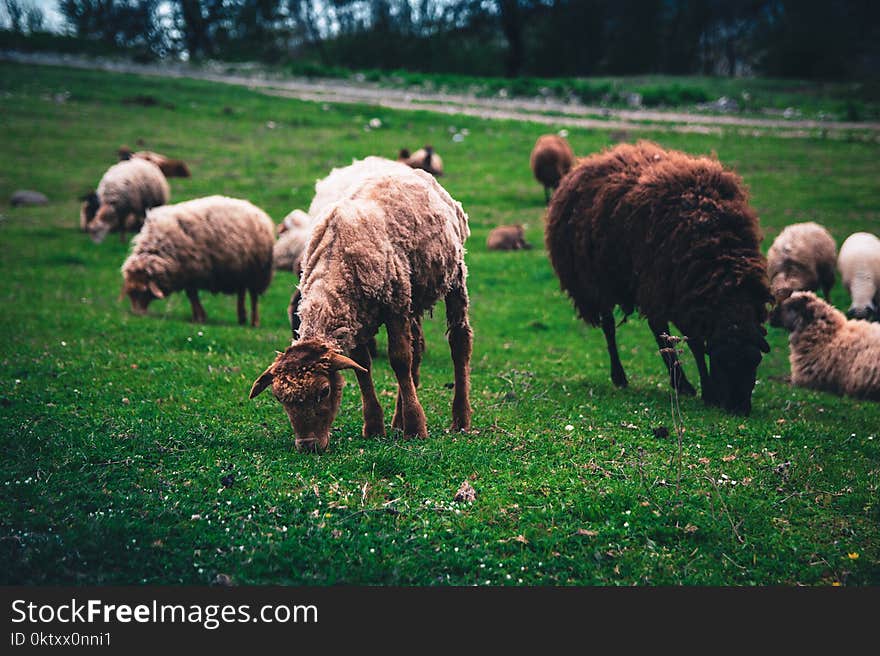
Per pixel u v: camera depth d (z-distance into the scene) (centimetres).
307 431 606
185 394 805
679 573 470
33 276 1762
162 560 455
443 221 670
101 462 598
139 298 1347
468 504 543
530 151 3503
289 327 1448
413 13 7694
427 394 876
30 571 437
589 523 524
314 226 656
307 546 478
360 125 3900
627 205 938
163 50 6738
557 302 1766
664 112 4466
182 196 2520
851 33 6838
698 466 641
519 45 7294
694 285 878
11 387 809
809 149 3425
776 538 509
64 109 3816
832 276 1636
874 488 591
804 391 1109
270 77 5484
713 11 7475
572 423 764
